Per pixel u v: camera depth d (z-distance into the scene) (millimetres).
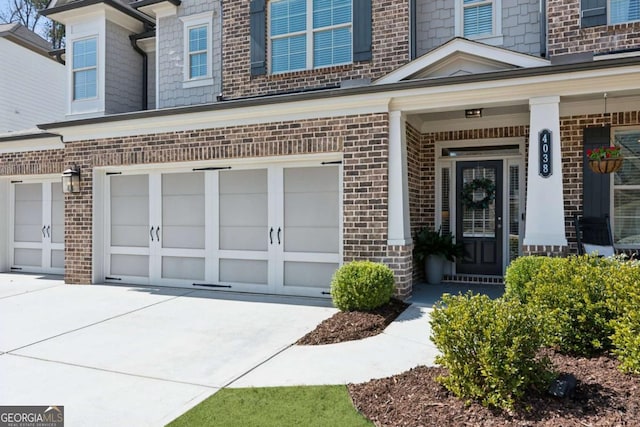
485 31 8500
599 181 7281
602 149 6402
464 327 3387
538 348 3395
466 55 7141
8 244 11766
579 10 7520
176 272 9102
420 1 8922
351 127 7328
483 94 6652
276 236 8242
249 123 8094
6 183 11734
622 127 7305
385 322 5832
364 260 7219
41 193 11406
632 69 5859
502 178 8508
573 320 4090
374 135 7184
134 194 9469
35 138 10773
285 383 4098
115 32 11734
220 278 8719
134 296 8203
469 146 8617
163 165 9016
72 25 11758
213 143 8406
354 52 9031
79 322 6406
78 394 3959
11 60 15352
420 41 8906
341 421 3287
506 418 3064
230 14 10305
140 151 9070
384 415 3330
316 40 9516
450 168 8828
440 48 7125
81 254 9633
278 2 9828
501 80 6402
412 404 3428
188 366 4625
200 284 8867
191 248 8961
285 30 9742
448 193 8844
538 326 3375
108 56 11508
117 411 3611
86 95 11656
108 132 9367
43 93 16562
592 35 7457
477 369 3346
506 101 6637
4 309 7250
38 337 5695
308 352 4977
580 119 7422
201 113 8305
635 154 7355
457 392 3389
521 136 8195
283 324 6199
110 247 9703
